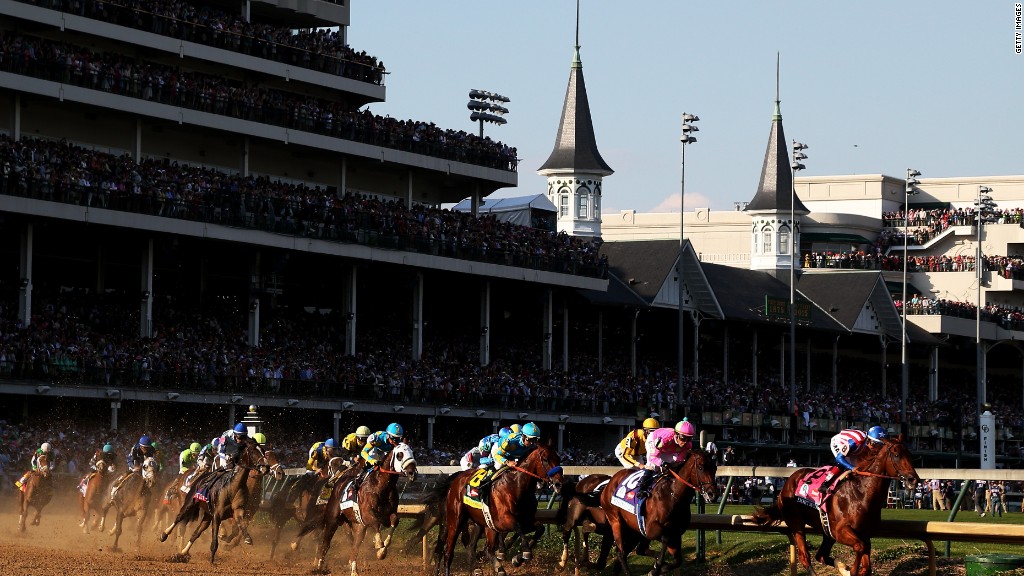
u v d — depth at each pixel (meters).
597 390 63.94
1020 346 92.94
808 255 94.50
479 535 23.58
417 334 60.41
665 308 71.44
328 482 24.97
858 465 19.25
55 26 50.91
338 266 59.62
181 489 27.70
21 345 45.69
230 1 59.84
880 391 85.31
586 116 82.56
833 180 105.69
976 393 83.62
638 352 74.38
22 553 26.44
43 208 47.44
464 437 60.91
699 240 104.69
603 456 61.53
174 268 57.44
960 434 73.88
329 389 53.38
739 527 21.30
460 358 62.50
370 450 23.30
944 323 85.81
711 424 66.00
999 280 92.81
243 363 51.12
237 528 26.44
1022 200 104.56
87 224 49.19
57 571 23.33
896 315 84.31
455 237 60.38
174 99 53.75
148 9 53.81
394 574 24.83
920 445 76.81
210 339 52.56
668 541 20.05
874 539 23.88
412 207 61.84
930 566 20.20
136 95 52.59
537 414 60.28
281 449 50.50
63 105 52.31
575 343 71.44
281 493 27.09
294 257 56.91
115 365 47.41
